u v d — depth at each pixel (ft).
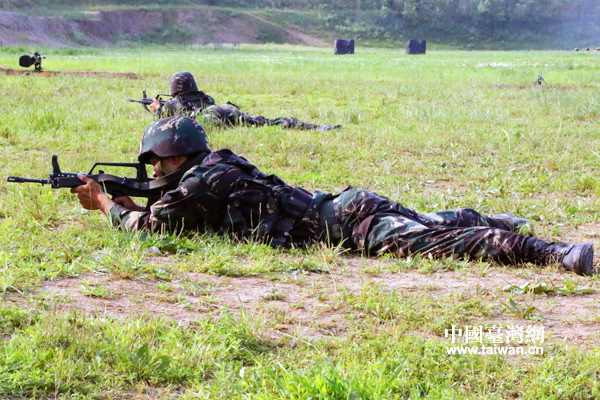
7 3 216.95
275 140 32.45
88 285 13.83
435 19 324.80
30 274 14.07
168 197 16.92
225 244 16.69
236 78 71.77
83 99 46.73
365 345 11.31
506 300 13.71
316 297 13.78
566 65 114.83
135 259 15.17
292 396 9.30
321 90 61.11
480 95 58.23
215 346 11.09
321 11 319.27
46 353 10.37
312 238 17.10
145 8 256.52
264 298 13.61
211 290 13.99
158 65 93.56
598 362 10.71
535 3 334.44
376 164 29.04
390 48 284.82
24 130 33.58
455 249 15.99
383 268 15.71
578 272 15.23
